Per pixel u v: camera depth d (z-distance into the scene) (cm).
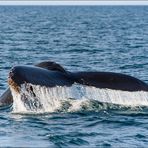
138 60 9219
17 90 4009
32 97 4131
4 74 7225
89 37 15888
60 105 4594
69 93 4750
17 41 13862
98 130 4122
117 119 4428
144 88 4212
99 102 4797
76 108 4619
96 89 4184
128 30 19862
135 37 15875
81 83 4191
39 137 3894
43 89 4097
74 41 14150
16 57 9612
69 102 4669
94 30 19900
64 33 17888
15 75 3981
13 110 4438
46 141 3806
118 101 4619
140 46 12419
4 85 6188
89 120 4381
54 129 4094
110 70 7900
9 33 17350
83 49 11525
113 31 19200
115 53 10569
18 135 3944
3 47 11831
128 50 11288
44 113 4400
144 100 4209
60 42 13750
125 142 3834
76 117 4438
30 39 14750
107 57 9756
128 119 4431
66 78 4181
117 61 9069
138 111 4634
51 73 4175
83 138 3900
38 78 4072
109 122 4344
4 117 4362
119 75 4259
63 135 3944
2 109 4603
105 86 4203
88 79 4209
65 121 4316
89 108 4678
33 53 10469
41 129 4088
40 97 4181
